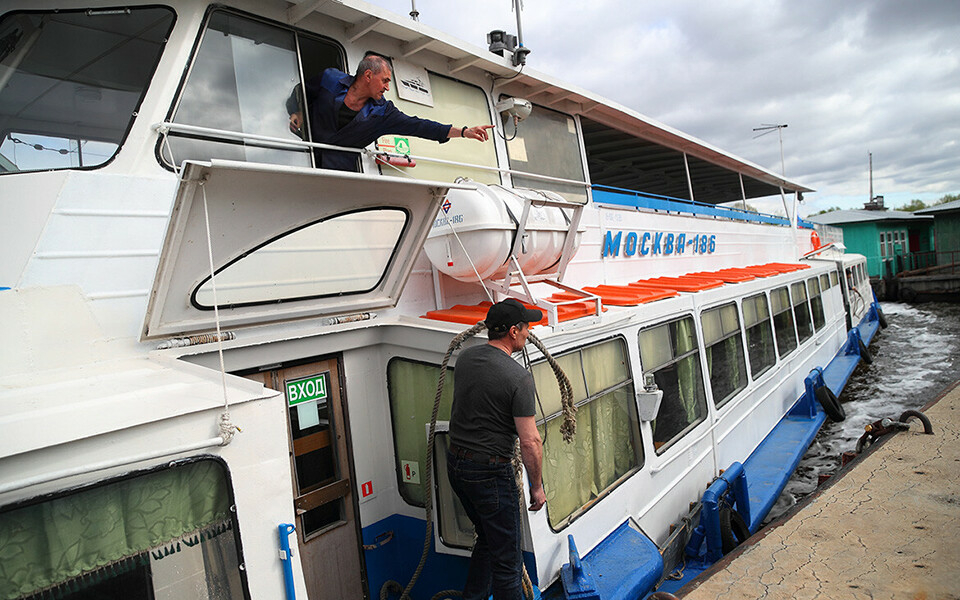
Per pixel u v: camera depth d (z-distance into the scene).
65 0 3.31
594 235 6.71
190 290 3.07
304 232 3.33
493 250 4.08
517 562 3.32
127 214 3.18
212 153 3.56
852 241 35.38
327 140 4.03
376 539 4.15
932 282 29.92
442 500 3.89
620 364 5.02
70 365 2.89
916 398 11.68
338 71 4.09
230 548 2.34
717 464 6.62
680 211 8.93
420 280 4.58
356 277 3.87
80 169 3.22
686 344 6.22
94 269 3.06
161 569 2.18
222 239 2.98
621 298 5.52
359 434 4.08
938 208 33.94
